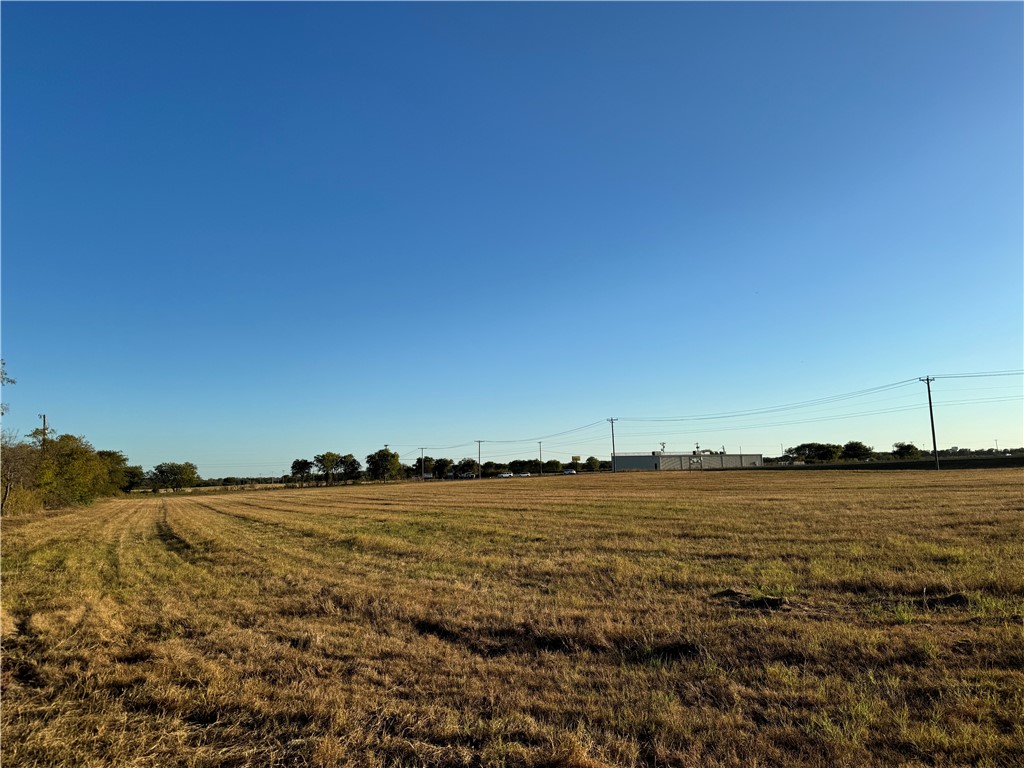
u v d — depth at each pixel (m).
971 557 13.37
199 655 8.32
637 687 6.70
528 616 9.84
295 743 5.55
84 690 7.11
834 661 7.18
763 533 19.59
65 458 59.44
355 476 149.75
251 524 31.73
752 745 5.21
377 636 9.09
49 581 14.93
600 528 23.05
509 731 5.66
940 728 5.32
